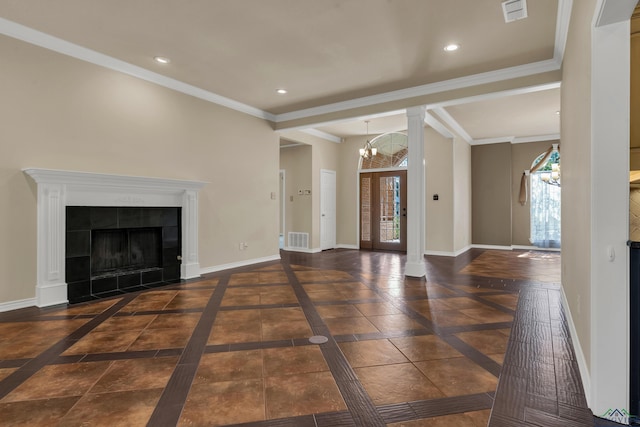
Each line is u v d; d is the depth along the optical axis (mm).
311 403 1852
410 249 5152
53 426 1654
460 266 6102
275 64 4293
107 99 4168
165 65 4348
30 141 3549
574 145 2703
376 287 4469
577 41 2443
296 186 8336
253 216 6234
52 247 3639
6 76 3387
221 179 5621
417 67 4344
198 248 5258
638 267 1692
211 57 4109
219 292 4215
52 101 3701
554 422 1691
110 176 3980
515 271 5598
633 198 2240
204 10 3139
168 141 4836
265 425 1665
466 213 8602
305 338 2756
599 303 1749
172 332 2881
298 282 4766
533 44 3729
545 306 3613
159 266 4855
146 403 1851
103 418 1717
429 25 3373
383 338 2750
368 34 3547
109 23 3367
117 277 4293
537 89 4320
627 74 1727
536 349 2541
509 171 8664
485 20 3271
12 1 2996
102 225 4129
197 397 1909
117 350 2527
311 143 7996
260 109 6215
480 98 4664
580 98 2307
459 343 2652
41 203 3553
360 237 8812
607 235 1744
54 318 3225
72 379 2107
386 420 1703
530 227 8656
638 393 1694
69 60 3824
